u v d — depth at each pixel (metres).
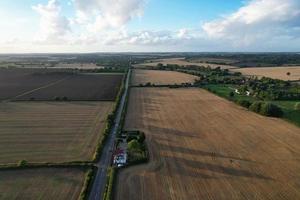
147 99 120.88
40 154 58.66
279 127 79.81
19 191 44.16
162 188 45.59
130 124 82.00
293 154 60.34
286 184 47.53
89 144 64.69
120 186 46.12
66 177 48.78
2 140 66.88
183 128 78.25
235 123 83.62
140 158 55.81
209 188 45.84
